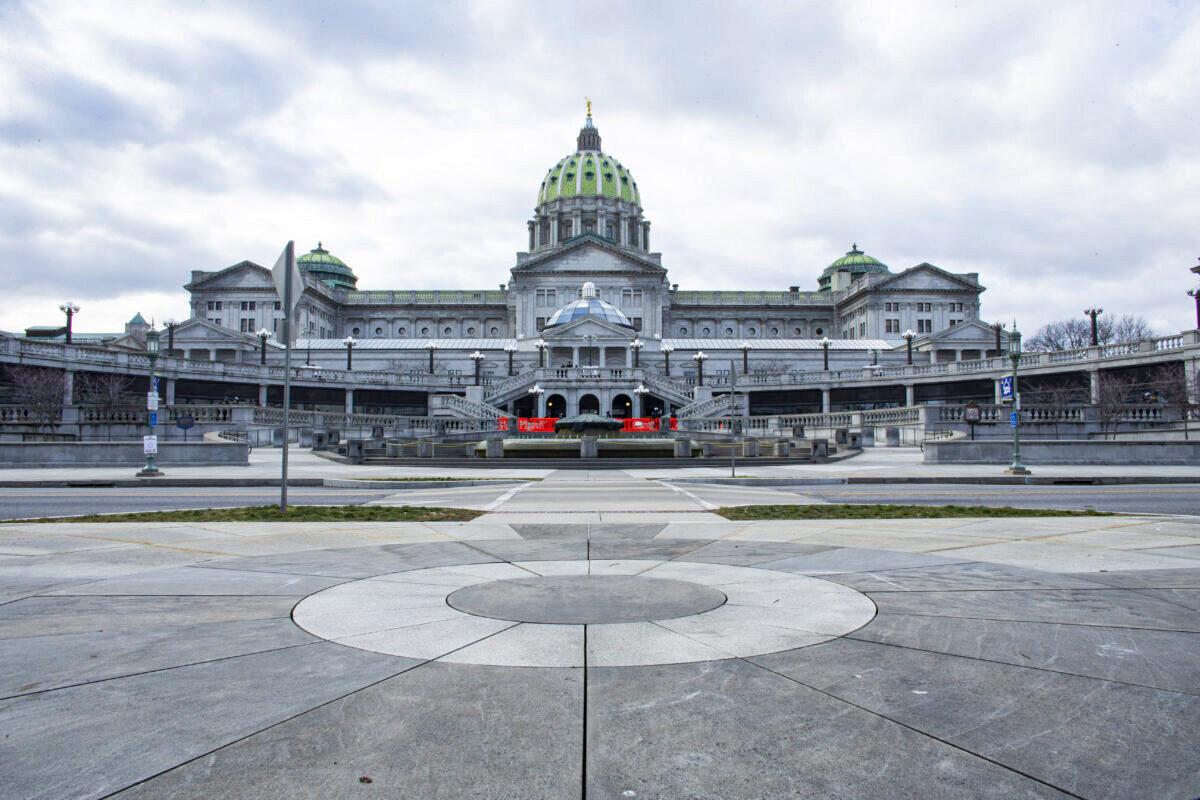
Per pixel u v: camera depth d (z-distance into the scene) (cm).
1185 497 1870
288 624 630
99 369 6431
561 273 13175
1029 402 6372
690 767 385
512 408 8469
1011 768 384
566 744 409
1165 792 360
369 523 1298
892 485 2325
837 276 15575
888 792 360
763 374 7944
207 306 12950
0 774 376
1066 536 1109
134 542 1059
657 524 1292
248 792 360
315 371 7644
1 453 3022
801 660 538
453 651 558
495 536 1141
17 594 736
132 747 405
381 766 385
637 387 8219
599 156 16612
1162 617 648
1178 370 5619
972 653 553
